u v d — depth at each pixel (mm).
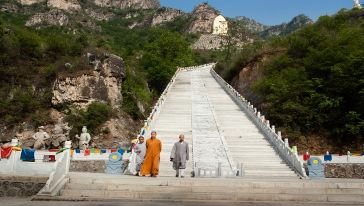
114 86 40438
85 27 111438
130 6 167750
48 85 39062
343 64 31984
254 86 39781
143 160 17156
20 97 37344
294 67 38469
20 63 40438
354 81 31078
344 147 30297
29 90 38656
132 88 44000
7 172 16688
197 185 14039
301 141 31516
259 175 20250
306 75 35281
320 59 35125
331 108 31984
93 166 22984
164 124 30375
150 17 156000
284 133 31969
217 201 12617
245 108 35625
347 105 32031
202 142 25938
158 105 34656
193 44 125188
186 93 44438
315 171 19625
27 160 17125
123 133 37000
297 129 32250
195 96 42469
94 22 120688
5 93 38062
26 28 52062
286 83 35094
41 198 12875
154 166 16375
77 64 39500
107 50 45625
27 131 35469
